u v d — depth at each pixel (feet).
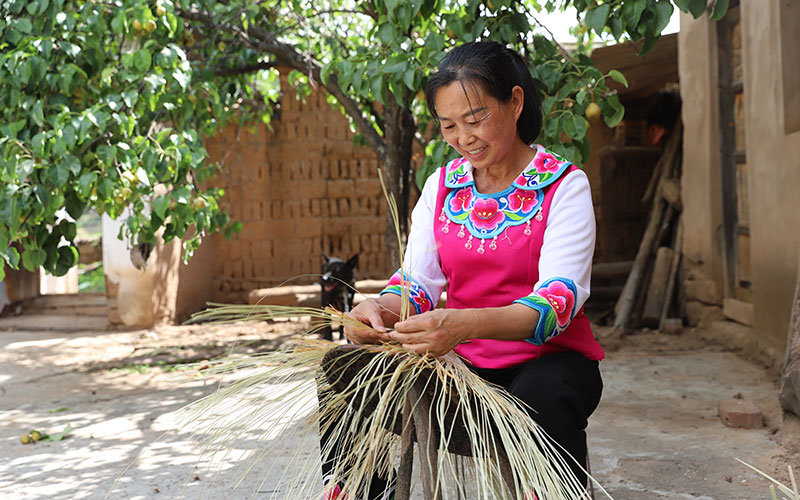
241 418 6.12
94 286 46.68
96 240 47.50
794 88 16.76
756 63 18.35
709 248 22.45
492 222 6.33
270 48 18.60
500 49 6.09
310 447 11.19
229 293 33.09
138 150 13.23
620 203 30.58
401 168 18.89
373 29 15.40
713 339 21.84
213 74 17.95
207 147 32.73
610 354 20.49
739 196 21.49
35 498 9.98
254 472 10.43
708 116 22.16
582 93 10.03
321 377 6.04
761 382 16.52
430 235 6.79
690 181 23.67
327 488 6.02
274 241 33.14
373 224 33.24
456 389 5.60
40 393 17.48
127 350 23.32
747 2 18.92
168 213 14.07
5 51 12.97
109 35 15.07
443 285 6.80
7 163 11.71
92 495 10.00
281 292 27.58
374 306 6.31
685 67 23.67
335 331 23.90
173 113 16.57
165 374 19.31
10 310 32.27
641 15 9.79
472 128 5.94
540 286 5.80
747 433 12.62
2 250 12.35
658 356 20.06
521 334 5.57
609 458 11.40
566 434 5.61
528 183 6.28
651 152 29.99
